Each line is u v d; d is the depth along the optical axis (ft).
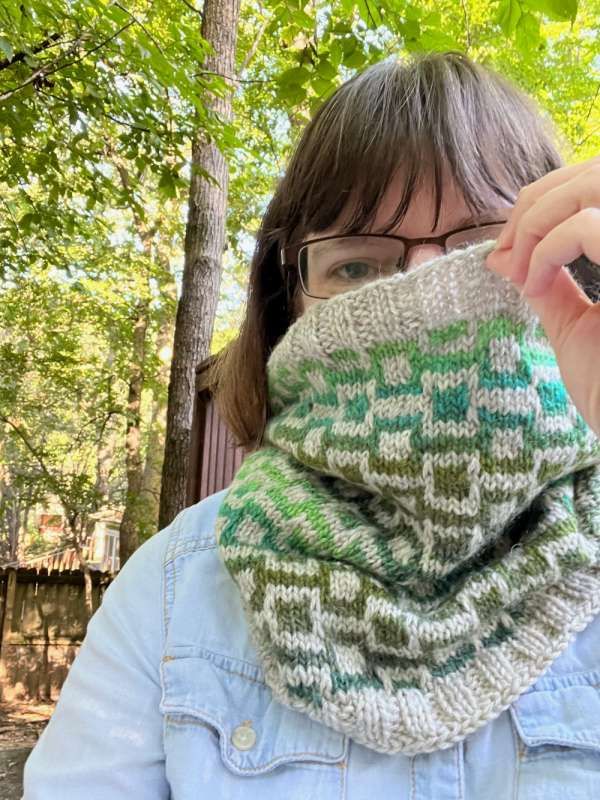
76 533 35.09
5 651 32.63
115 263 32.99
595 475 3.02
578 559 2.67
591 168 2.21
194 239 15.14
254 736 2.80
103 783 2.88
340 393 3.09
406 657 2.65
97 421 40.19
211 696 2.93
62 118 14.05
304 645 2.68
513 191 3.44
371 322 2.89
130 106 12.10
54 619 33.83
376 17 8.62
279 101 9.40
